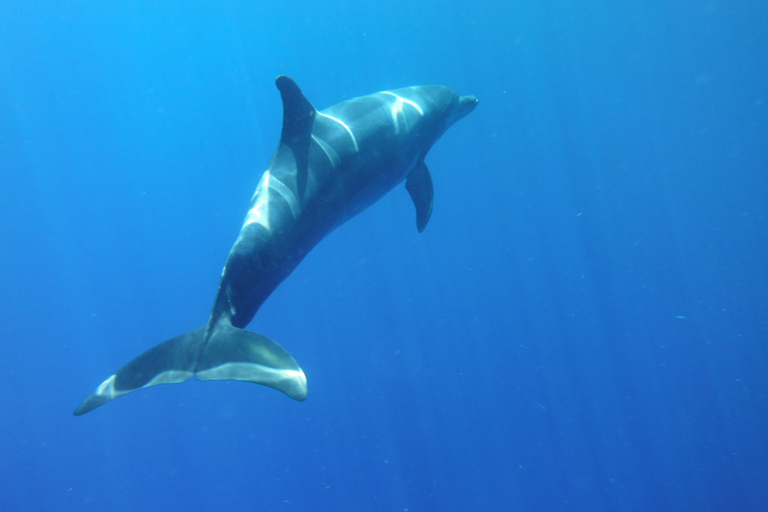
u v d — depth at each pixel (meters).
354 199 6.32
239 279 4.90
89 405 3.77
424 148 7.91
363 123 6.38
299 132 5.44
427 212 8.13
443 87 8.55
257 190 5.41
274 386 3.82
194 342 4.39
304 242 5.69
